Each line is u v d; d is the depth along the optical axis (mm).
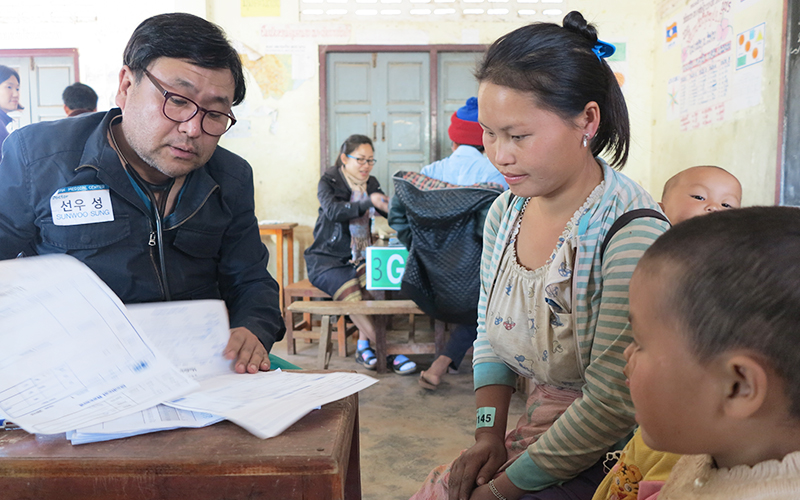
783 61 3428
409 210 2814
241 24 5148
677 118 4797
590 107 892
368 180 4410
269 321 1282
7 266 889
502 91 880
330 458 645
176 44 1055
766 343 462
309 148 5266
